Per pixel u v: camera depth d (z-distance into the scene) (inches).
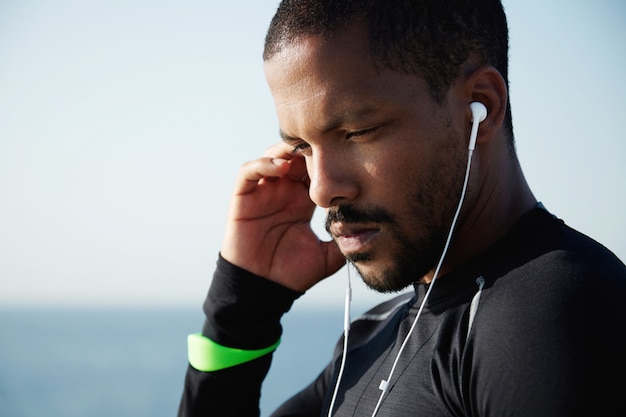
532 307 41.5
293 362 1685.5
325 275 70.4
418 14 48.0
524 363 39.7
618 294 41.9
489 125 49.8
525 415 38.7
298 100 48.4
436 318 50.2
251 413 69.9
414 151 47.4
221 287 69.6
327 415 60.2
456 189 48.9
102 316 7367.1
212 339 69.5
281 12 50.5
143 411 1106.7
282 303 69.9
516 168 53.6
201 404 69.0
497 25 53.6
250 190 70.1
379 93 46.8
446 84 48.6
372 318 65.3
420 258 49.0
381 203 47.8
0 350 2768.2
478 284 47.9
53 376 1651.1
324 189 48.3
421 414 45.7
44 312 7455.7
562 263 43.5
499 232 50.8
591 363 38.4
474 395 42.2
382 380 52.1
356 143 48.0
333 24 47.4
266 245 70.0
